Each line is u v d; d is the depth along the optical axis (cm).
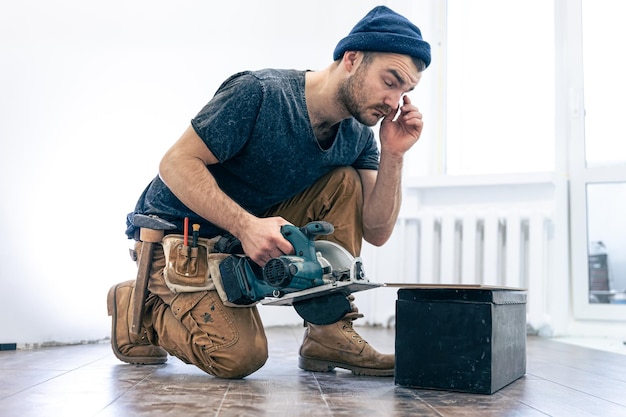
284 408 122
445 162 389
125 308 185
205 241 167
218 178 171
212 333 159
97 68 262
